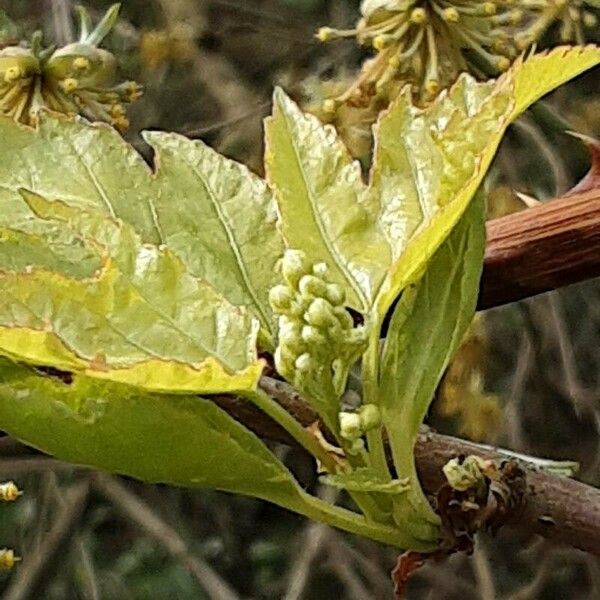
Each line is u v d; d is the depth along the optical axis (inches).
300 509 5.6
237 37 28.8
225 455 5.5
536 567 30.0
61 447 5.4
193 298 5.4
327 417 5.6
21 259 5.5
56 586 28.3
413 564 5.8
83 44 11.9
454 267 5.9
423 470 6.6
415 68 11.6
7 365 5.3
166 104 28.6
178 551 26.8
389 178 6.1
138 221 6.0
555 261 6.9
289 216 6.1
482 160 5.5
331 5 28.6
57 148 6.0
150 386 5.1
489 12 11.6
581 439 30.4
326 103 11.7
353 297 5.8
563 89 26.8
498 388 28.6
